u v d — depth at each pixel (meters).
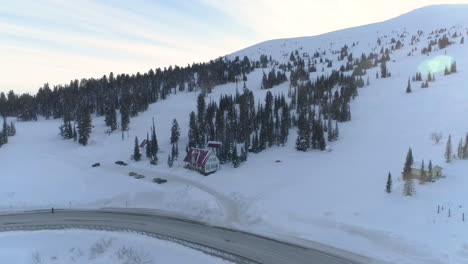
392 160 60.53
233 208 50.59
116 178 70.19
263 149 89.44
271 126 94.00
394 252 31.88
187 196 56.72
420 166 48.66
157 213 50.88
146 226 43.69
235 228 42.00
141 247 35.88
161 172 77.75
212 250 33.91
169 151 94.62
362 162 63.91
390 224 37.03
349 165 63.59
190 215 49.03
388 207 41.09
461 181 44.69
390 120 90.75
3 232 42.72
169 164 81.81
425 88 113.88
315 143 83.38
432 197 41.53
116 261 33.72
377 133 83.00
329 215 42.09
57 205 57.78
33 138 111.75
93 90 166.25
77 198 61.12
